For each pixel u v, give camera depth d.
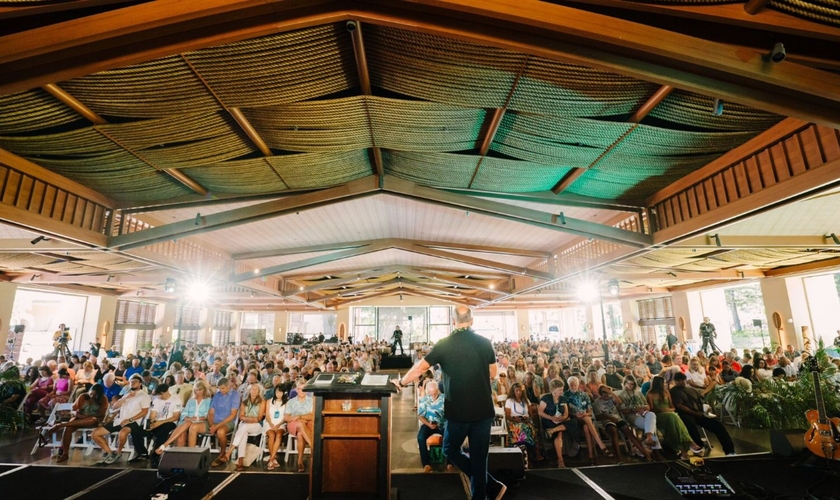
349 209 6.75
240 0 1.88
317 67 2.71
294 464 4.36
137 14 1.89
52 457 4.59
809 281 10.41
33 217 3.72
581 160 3.92
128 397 4.71
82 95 2.72
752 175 3.50
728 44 2.07
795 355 8.76
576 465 4.26
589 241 7.43
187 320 19.55
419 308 23.34
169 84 2.67
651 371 8.24
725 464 4.08
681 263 8.66
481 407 2.26
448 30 2.02
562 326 26.78
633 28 1.95
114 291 13.42
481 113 3.34
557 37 2.01
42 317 12.55
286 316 22.61
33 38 1.90
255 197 4.92
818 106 2.22
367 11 2.03
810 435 4.00
